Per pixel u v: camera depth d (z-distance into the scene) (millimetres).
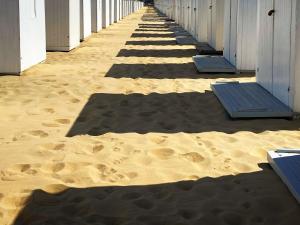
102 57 13070
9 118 6336
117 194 3920
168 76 9938
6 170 4418
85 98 7664
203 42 16344
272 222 3461
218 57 11625
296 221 3475
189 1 20922
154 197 3875
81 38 17109
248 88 7859
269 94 7348
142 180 4230
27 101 7344
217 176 4324
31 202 3754
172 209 3656
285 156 4516
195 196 3891
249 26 9852
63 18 13930
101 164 4582
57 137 5496
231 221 3477
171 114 6664
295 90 6277
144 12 62281
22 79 9250
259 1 7977
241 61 10039
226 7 11172
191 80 9398
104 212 3604
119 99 7625
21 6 9516
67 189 4012
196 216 3541
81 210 3641
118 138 5438
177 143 5258
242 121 6281
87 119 6363
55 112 6703
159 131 5770
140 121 6266
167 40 18391
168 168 4520
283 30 6645
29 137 5473
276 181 4195
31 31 10430
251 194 3922
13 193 3910
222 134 5617
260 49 8000
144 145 5180
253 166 4570
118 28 25422
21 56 9633
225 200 3811
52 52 13953
